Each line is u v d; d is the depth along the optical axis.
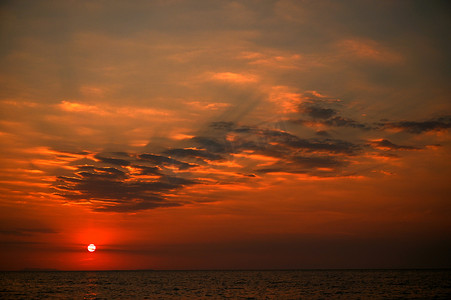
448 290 58.12
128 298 50.56
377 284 73.94
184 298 50.25
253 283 83.88
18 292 60.53
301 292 57.50
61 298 50.84
